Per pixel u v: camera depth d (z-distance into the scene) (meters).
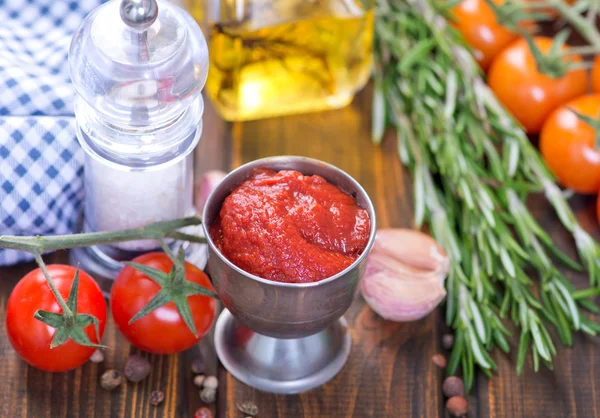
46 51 0.46
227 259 0.39
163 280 0.40
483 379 0.43
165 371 0.43
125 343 0.43
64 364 0.41
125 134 0.40
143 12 0.37
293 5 0.46
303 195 0.40
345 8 0.47
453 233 0.45
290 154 0.49
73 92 0.44
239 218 0.39
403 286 0.43
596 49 0.48
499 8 0.49
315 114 0.51
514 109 0.49
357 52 0.48
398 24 0.50
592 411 0.42
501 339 0.43
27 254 0.44
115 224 0.43
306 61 0.48
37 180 0.43
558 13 0.54
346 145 0.50
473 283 0.44
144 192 0.42
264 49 0.47
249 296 0.39
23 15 0.47
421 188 0.46
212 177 0.46
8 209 0.43
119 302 0.41
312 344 0.42
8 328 0.40
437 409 0.42
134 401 0.42
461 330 0.43
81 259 0.44
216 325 0.44
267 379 0.42
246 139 0.49
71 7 0.47
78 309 0.40
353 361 0.43
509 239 0.45
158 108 0.40
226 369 0.43
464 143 0.47
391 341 0.44
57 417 0.41
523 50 0.49
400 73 0.50
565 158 0.47
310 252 0.39
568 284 0.45
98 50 0.39
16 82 0.44
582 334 0.44
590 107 0.47
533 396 0.43
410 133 0.48
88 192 0.43
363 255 0.39
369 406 0.42
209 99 0.50
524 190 0.46
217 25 0.46
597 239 0.47
